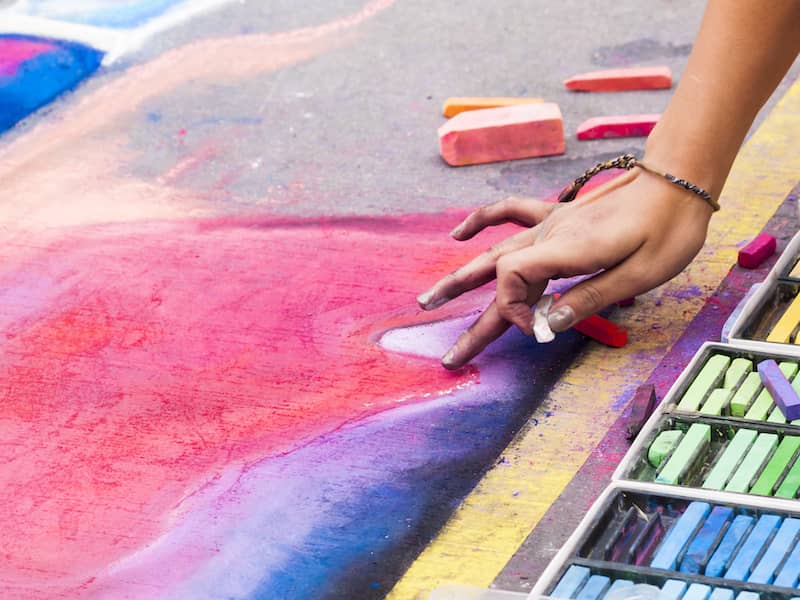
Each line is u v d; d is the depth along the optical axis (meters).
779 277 1.64
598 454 1.56
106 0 2.27
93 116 2.05
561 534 1.50
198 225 1.85
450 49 2.12
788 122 1.91
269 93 2.06
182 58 2.15
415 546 1.50
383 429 1.60
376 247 1.80
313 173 1.92
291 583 1.49
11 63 2.16
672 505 1.46
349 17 2.20
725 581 1.40
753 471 1.48
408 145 1.95
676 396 1.54
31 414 1.64
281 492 1.55
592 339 1.67
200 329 1.72
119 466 1.59
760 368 1.54
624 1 2.18
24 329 1.73
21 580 1.50
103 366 1.69
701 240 1.59
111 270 1.80
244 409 1.63
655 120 1.92
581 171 1.89
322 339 1.70
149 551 1.52
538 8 2.19
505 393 1.62
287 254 1.80
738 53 1.55
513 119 1.91
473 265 1.62
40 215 1.89
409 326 1.70
